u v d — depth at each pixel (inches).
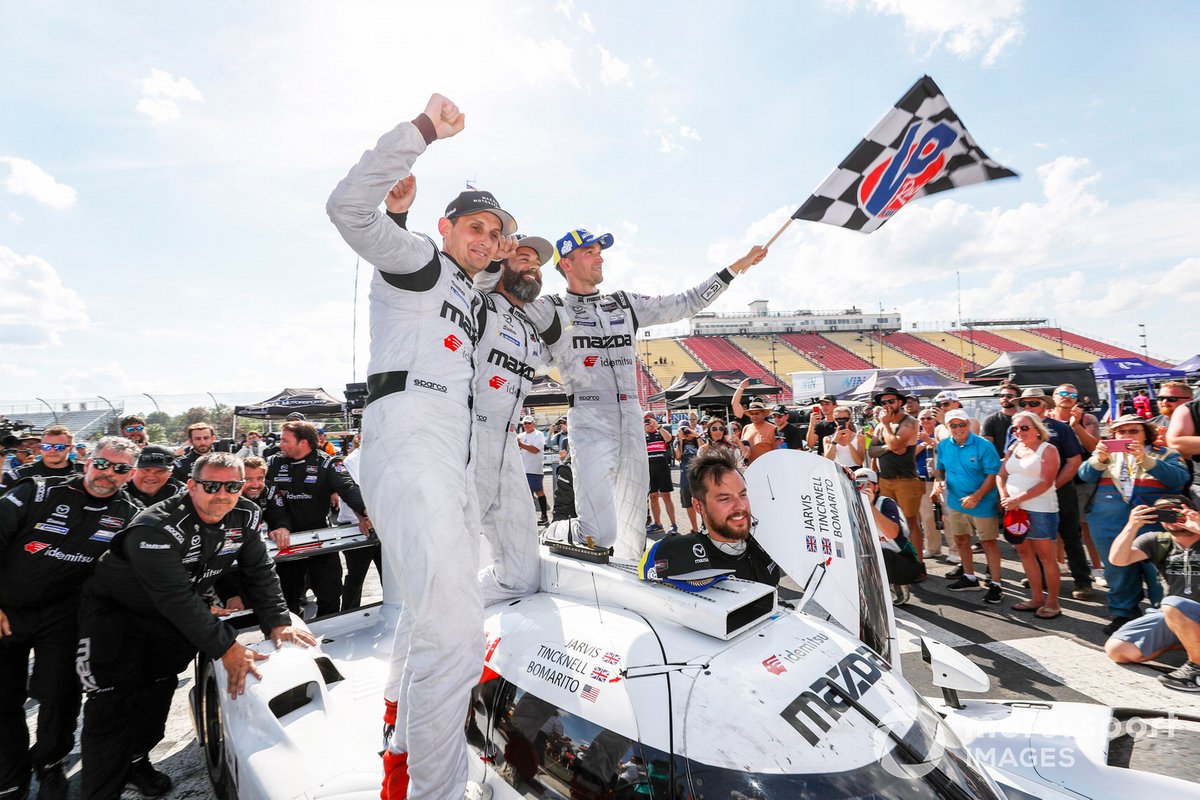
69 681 118.4
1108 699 133.5
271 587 120.1
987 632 178.4
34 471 206.4
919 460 311.9
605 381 116.6
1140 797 68.1
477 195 76.7
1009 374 515.5
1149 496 164.7
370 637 124.0
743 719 53.7
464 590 63.2
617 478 121.0
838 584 85.0
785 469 96.0
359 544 158.6
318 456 203.8
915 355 2704.2
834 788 51.2
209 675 110.3
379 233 63.0
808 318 3272.6
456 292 72.2
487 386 83.6
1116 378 510.3
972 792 56.2
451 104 65.0
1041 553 190.1
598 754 57.3
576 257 115.8
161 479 156.0
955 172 142.8
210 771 109.8
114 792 105.0
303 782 77.5
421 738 60.0
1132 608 169.2
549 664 65.6
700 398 587.8
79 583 119.7
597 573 74.7
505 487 84.1
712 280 133.0
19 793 115.4
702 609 62.5
